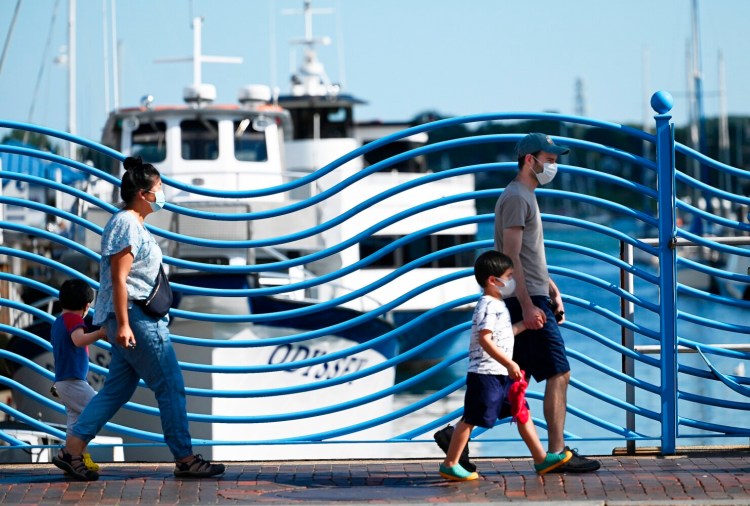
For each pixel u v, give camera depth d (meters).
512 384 18.88
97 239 47.31
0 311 46.19
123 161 19.77
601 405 56.28
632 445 21.98
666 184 20.86
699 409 55.44
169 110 54.03
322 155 75.31
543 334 19.12
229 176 54.12
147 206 19.44
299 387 21.48
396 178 67.12
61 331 20.70
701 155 20.95
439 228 21.53
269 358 39.50
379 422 21.55
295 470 20.94
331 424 41.34
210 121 54.25
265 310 39.22
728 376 21.22
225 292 21.53
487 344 18.38
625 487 18.52
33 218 57.88
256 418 21.33
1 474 20.81
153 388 19.73
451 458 19.31
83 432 19.69
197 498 18.36
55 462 19.80
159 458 40.09
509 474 19.97
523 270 18.95
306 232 21.64
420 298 69.06
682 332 92.44
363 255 66.88
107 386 19.91
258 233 49.91
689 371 21.27
